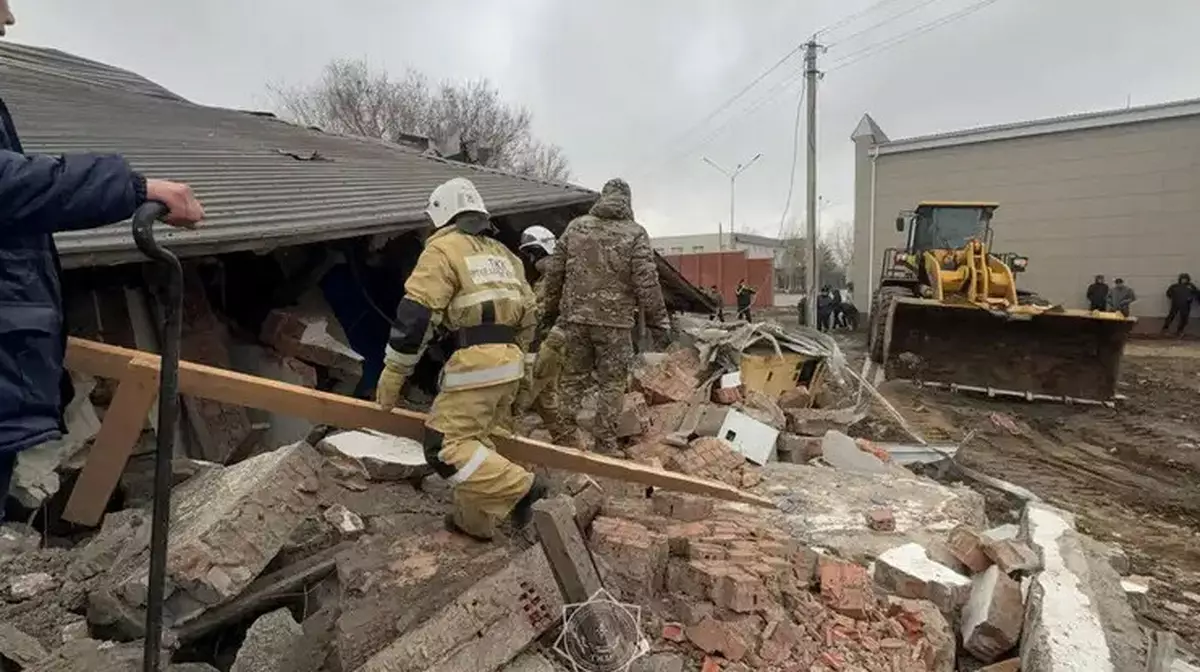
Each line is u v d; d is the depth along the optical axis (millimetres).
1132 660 3178
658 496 4383
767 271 39906
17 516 3416
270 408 3109
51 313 1816
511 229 9836
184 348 4727
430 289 2930
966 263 13164
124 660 2391
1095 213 23266
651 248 5582
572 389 5641
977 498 5797
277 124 13539
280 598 3086
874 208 26625
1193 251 22062
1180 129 21922
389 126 36906
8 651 2426
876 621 3531
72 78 10586
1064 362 11836
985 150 24656
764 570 3541
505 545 3273
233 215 4305
